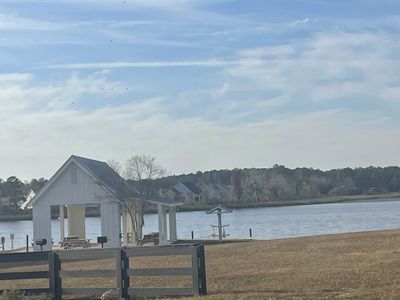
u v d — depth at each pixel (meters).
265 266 17.66
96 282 16.34
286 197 117.50
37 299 13.85
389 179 126.94
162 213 40.09
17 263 14.88
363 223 59.03
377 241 23.36
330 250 21.12
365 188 126.06
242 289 13.59
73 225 43.94
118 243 38.22
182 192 95.38
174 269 13.25
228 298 12.34
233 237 46.66
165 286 14.80
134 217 41.38
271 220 73.00
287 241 27.00
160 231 39.69
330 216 76.81
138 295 13.48
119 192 39.38
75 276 14.07
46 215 39.19
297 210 100.06
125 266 13.61
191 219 86.38
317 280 14.10
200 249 13.20
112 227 38.50
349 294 12.12
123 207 40.75
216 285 14.38
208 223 75.00
